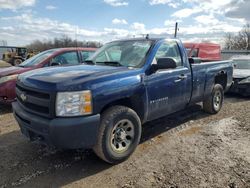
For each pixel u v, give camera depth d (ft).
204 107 22.33
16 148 15.07
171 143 15.94
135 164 13.23
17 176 12.03
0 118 20.90
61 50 25.75
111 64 15.30
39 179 11.82
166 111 16.26
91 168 12.85
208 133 17.71
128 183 11.48
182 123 19.97
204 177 11.90
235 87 30.63
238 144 15.75
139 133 14.02
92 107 11.69
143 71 14.23
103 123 12.36
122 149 13.34
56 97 11.23
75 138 11.40
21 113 12.71
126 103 13.99
